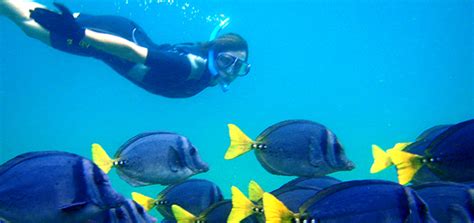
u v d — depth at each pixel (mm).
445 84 93000
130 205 2674
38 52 63688
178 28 50938
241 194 3271
